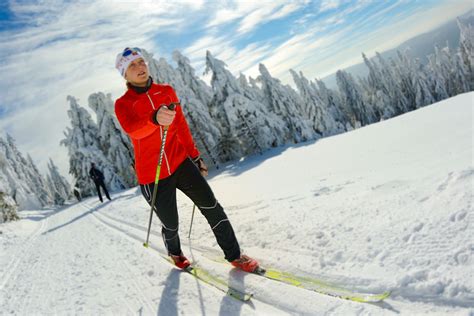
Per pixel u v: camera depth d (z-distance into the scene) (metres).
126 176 25.92
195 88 24.55
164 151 2.90
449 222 2.26
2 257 6.83
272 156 18.19
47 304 3.41
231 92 21.45
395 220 2.60
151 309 2.71
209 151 21.33
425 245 2.19
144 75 2.75
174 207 3.08
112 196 16.95
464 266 1.90
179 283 3.03
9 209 16.27
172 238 3.25
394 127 14.15
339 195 4.11
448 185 2.67
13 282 4.63
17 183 29.08
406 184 3.30
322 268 2.49
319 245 2.81
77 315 2.95
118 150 25.73
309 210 3.74
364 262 2.34
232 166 19.83
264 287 2.52
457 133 8.66
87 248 5.60
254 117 21.41
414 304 1.87
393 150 9.51
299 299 2.25
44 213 21.28
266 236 3.44
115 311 2.85
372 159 9.12
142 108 2.75
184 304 2.64
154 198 2.93
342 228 2.90
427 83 61.75
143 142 2.85
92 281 3.75
